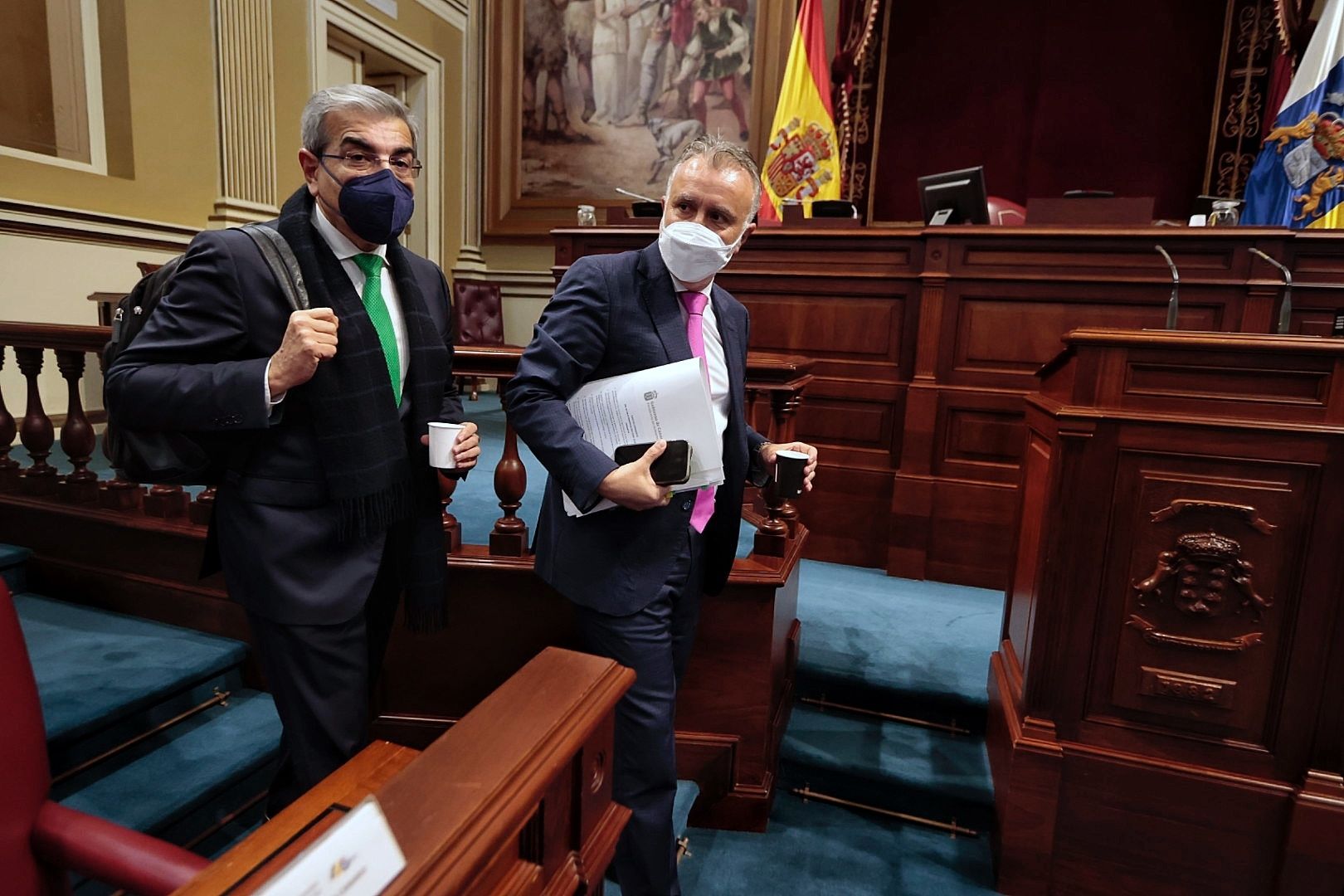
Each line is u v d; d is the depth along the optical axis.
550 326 1.33
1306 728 1.63
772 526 2.11
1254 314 2.80
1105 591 1.75
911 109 5.90
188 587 2.32
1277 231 2.73
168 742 2.00
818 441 3.46
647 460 1.21
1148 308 2.93
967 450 3.19
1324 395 1.56
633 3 6.34
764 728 2.08
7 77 3.79
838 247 3.34
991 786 2.11
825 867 1.98
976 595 3.12
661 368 1.29
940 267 3.14
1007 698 2.03
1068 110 5.60
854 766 2.21
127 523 2.34
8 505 2.54
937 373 3.20
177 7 4.44
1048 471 1.81
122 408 1.19
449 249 6.85
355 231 1.27
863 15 5.34
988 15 5.66
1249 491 1.62
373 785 0.92
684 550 1.41
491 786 0.69
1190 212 5.48
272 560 1.30
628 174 6.61
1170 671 1.72
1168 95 5.41
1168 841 1.74
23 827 0.95
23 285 3.80
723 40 6.19
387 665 2.13
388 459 1.34
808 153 5.03
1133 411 1.70
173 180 4.52
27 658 0.99
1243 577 1.64
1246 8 5.14
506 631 2.10
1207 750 1.71
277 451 1.31
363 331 1.31
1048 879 1.84
